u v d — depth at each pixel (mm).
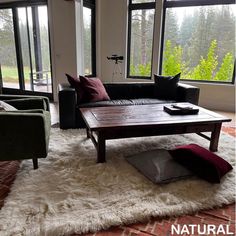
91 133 2555
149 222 1467
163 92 3629
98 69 5383
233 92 4430
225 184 1848
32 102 2527
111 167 2084
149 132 2268
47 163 2145
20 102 2496
